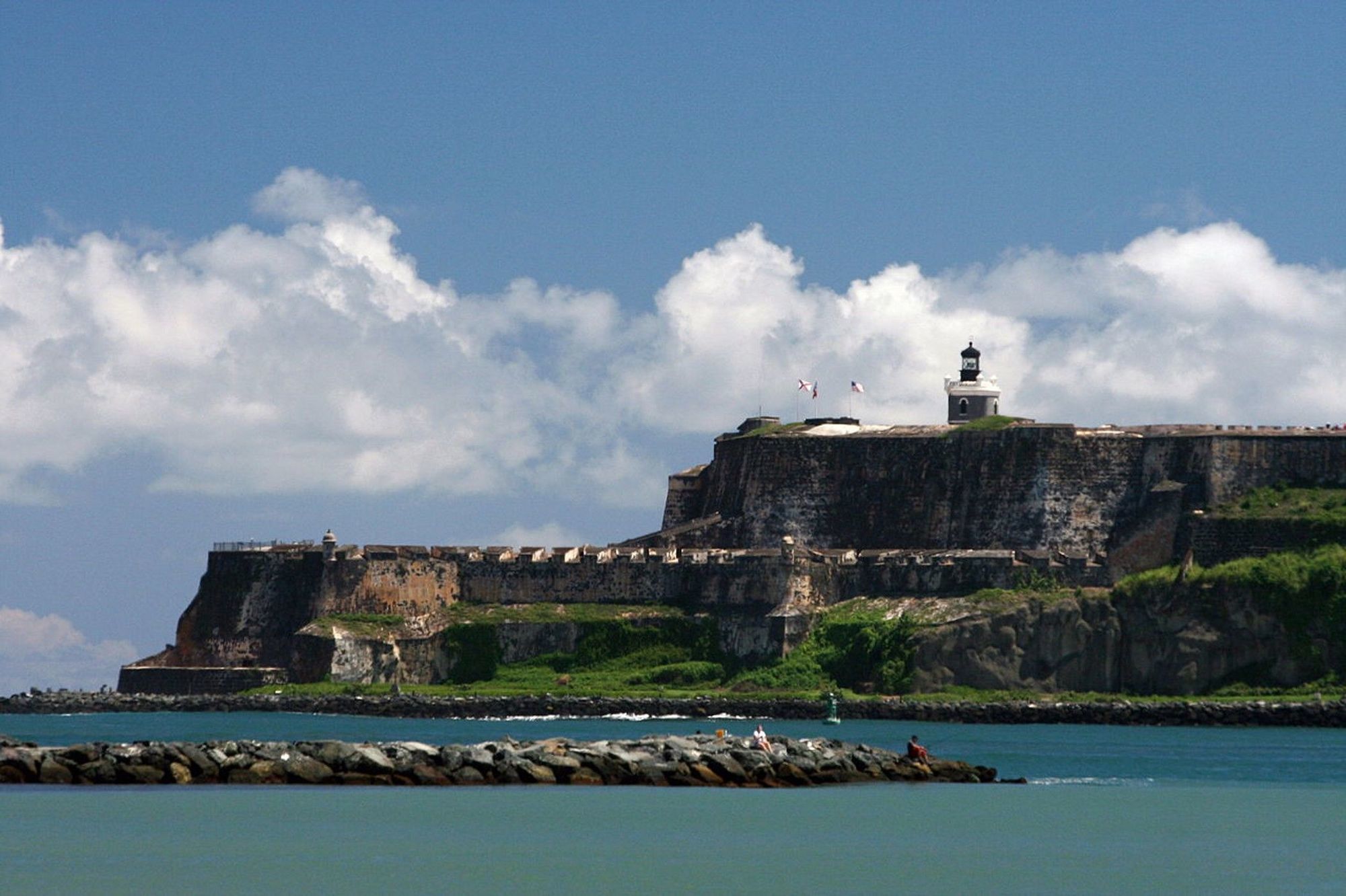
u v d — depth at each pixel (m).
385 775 199.50
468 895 135.75
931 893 139.38
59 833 158.88
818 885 142.00
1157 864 152.62
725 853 154.50
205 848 152.50
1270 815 185.62
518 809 178.00
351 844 155.62
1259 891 141.38
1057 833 169.62
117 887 136.25
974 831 170.12
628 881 142.12
